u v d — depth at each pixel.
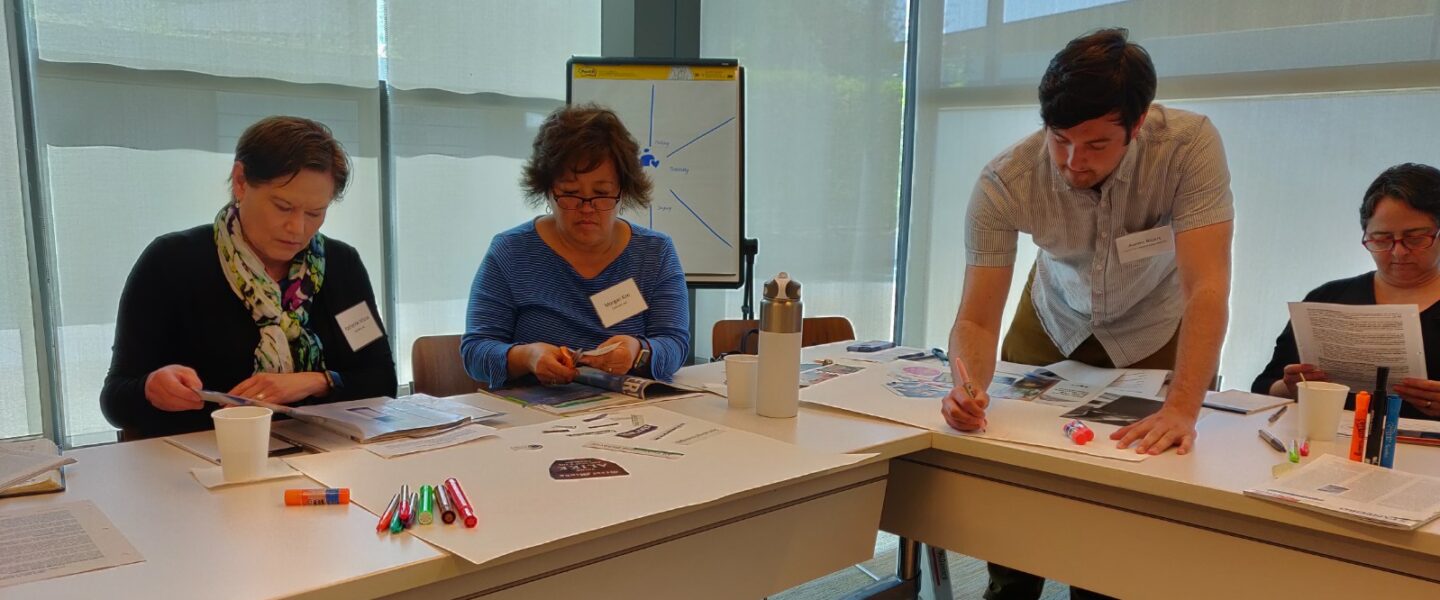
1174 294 1.90
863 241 4.06
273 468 1.12
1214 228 1.52
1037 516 1.36
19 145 2.70
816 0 4.04
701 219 3.22
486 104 3.61
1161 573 1.25
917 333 3.99
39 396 2.79
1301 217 3.03
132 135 2.90
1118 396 1.65
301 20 3.13
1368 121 2.85
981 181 1.74
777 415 1.48
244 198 1.51
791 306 1.45
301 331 1.61
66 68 2.77
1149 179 1.58
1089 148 1.42
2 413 2.72
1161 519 1.24
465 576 0.91
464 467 1.14
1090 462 1.25
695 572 1.14
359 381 1.58
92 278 2.89
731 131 3.20
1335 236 2.96
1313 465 1.23
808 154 4.18
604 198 1.73
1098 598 1.83
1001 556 1.42
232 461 1.06
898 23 3.82
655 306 1.91
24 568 0.80
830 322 2.67
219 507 0.98
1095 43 1.37
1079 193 1.65
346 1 3.22
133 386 1.38
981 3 3.60
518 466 1.15
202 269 1.55
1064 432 1.40
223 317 1.56
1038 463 1.29
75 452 1.19
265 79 3.10
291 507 0.98
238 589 0.77
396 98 3.39
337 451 1.21
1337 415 1.39
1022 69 3.52
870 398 1.62
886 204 3.97
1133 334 1.96
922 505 1.52
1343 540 1.10
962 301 1.75
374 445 1.24
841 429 1.41
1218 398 1.68
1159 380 1.77
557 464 1.16
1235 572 1.19
